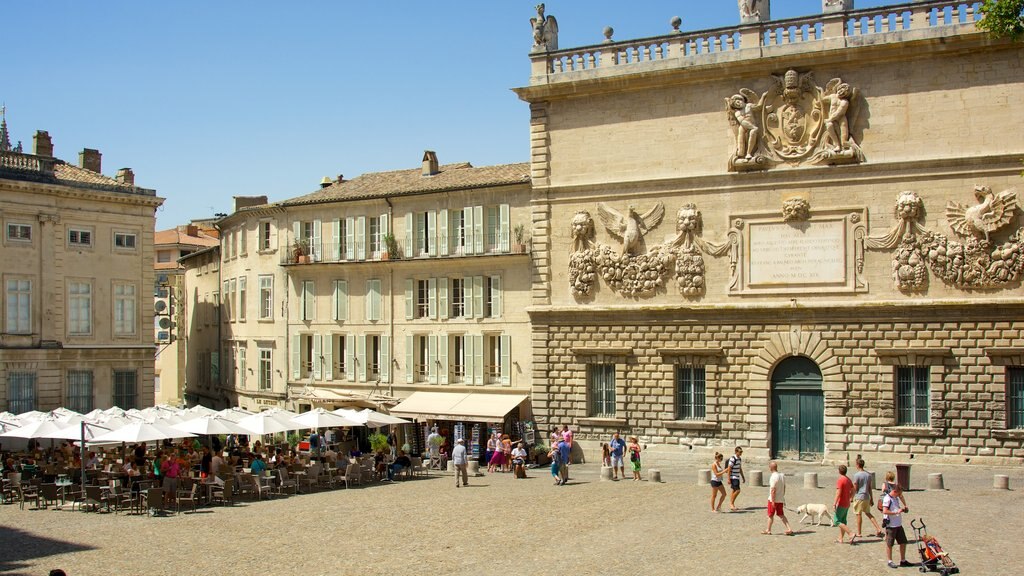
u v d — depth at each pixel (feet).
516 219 171.94
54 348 192.13
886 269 138.41
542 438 158.81
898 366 138.31
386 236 185.78
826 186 141.49
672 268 150.00
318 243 196.54
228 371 227.61
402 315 184.96
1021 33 117.19
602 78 153.28
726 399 146.72
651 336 151.33
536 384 159.43
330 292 194.80
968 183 134.62
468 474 149.69
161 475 124.57
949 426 134.62
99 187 199.41
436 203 181.16
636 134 153.28
